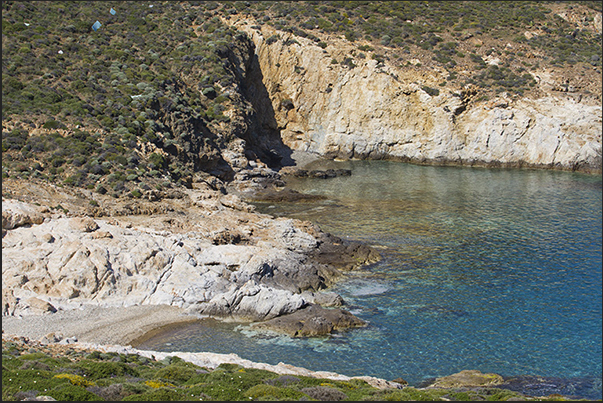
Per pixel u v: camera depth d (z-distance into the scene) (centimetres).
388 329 3388
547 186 7538
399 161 9456
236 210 5594
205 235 4412
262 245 4447
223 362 2811
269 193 6769
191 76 8375
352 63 9625
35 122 5762
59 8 8500
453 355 3105
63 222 3938
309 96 9756
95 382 2206
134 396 2036
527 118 8975
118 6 9538
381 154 9569
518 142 9019
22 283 3428
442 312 3619
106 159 5553
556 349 3166
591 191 7244
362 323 3447
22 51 6912
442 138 9175
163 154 6128
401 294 3903
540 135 8931
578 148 8744
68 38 7700
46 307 3325
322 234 4938
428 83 9406
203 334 3288
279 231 4791
